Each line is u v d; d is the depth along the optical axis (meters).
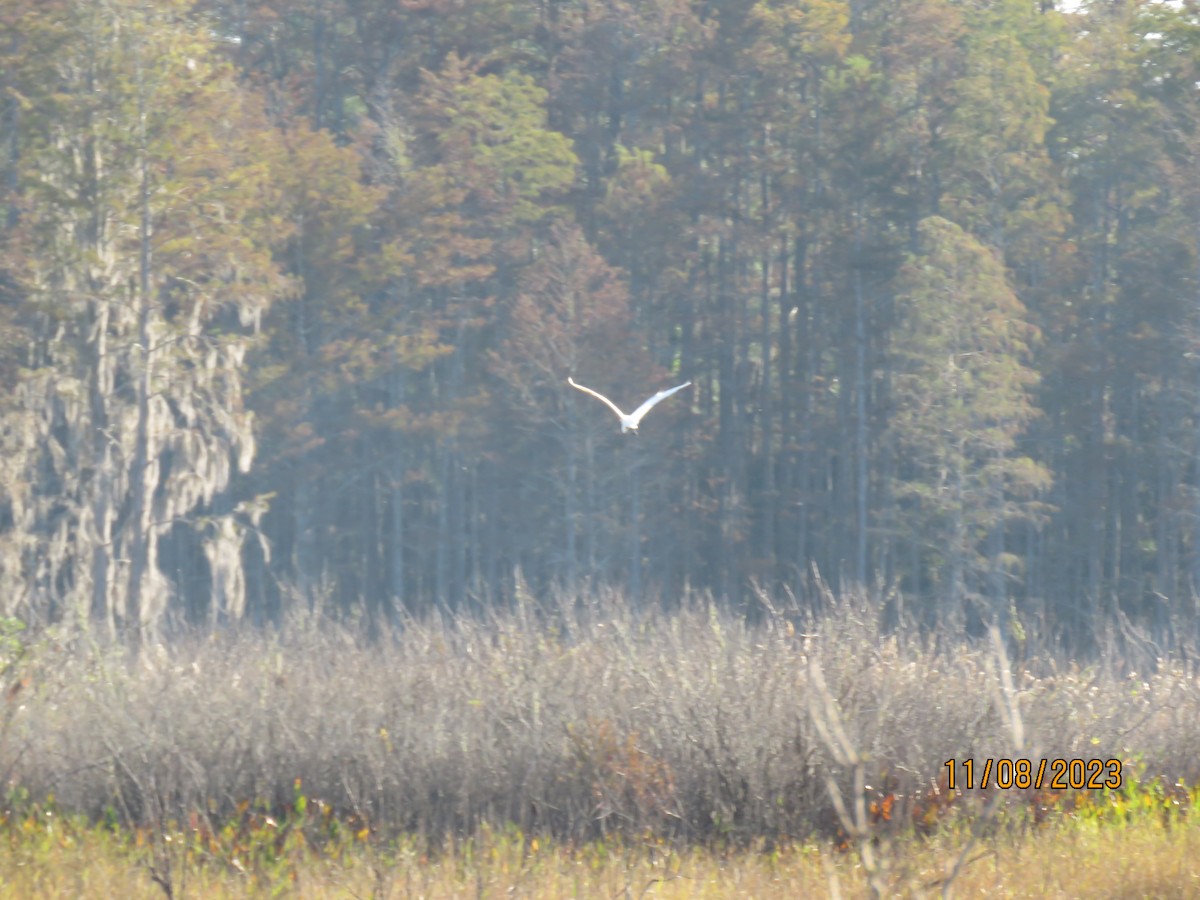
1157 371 105.25
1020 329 100.31
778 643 30.97
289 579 104.25
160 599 78.12
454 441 105.69
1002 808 28.00
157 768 29.80
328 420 107.75
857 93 111.56
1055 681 31.28
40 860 24.64
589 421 98.62
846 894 22.97
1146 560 109.06
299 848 26.47
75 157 82.00
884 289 109.56
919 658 30.98
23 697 31.28
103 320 80.06
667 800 28.66
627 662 31.25
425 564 112.12
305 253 103.19
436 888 23.14
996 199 112.75
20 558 77.06
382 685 32.06
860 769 15.38
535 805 29.17
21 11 81.69
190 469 79.44
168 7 83.50
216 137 92.19
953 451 95.94
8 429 79.75
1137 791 30.19
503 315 112.75
